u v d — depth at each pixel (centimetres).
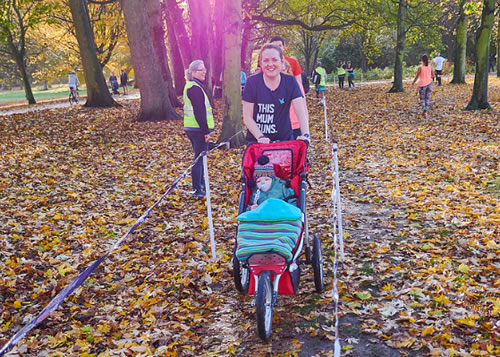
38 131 1664
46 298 520
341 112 2039
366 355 391
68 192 916
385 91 3005
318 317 455
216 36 3133
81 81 5356
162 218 784
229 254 626
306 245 523
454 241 606
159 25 2433
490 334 397
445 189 834
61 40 4209
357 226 696
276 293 419
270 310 422
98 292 532
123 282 560
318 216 751
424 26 3216
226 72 1334
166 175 1074
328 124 1722
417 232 647
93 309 495
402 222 698
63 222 754
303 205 481
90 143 1453
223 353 409
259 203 482
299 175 502
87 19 2420
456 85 3045
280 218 436
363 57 5569
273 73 511
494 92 2375
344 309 464
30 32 4144
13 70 5688
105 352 407
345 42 5803
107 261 618
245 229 437
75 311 492
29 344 427
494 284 484
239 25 1305
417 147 1198
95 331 450
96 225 748
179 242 680
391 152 1166
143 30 1866
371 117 1812
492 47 4788
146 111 1933
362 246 620
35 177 1029
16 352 414
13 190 924
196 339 430
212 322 462
